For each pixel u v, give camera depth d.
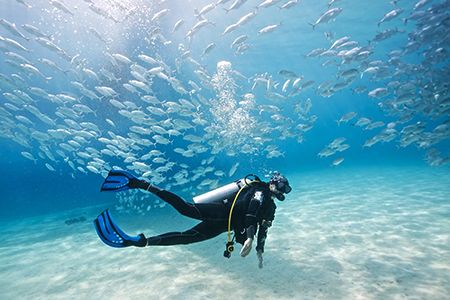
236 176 21.91
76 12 15.00
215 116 16.02
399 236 7.02
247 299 4.58
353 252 6.25
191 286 5.23
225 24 22.97
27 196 33.62
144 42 16.05
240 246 7.29
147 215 12.60
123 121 18.19
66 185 33.38
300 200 13.44
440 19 10.52
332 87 10.85
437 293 4.36
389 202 11.05
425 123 10.77
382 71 11.17
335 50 10.92
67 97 10.39
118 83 16.38
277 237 7.83
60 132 10.80
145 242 3.44
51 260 7.86
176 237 3.62
